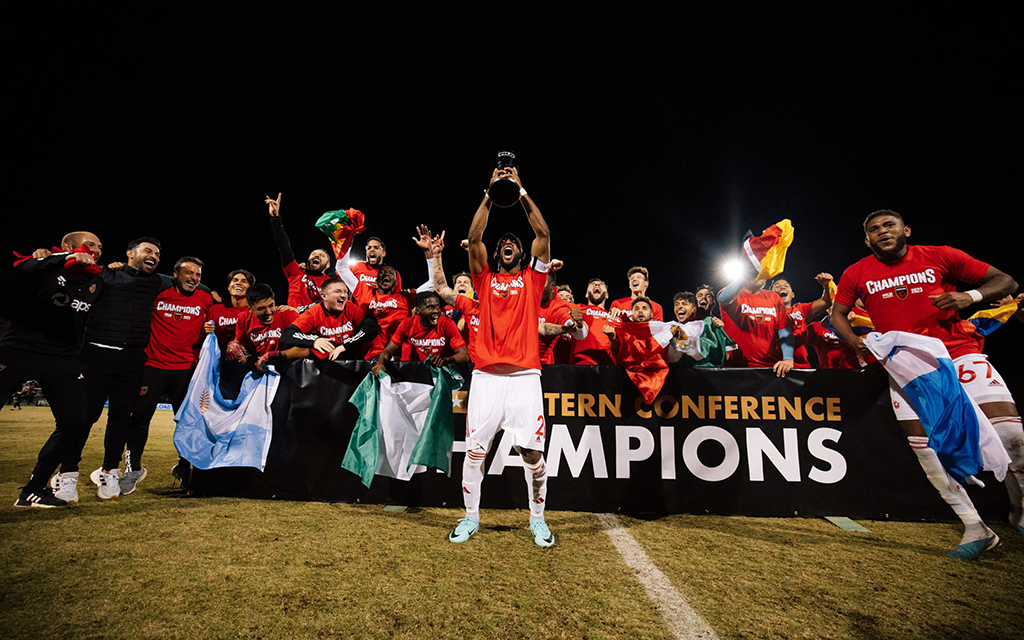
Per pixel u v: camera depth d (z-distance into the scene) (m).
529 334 2.74
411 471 3.26
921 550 2.46
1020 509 2.55
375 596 1.79
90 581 1.86
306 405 3.44
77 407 3.05
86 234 3.20
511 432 2.64
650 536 2.62
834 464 3.14
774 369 3.27
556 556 2.28
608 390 3.30
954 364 2.57
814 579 2.04
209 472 3.42
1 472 3.94
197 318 4.01
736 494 3.14
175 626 1.54
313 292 5.47
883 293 2.90
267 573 1.97
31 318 2.93
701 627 1.60
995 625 1.66
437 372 3.22
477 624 1.60
